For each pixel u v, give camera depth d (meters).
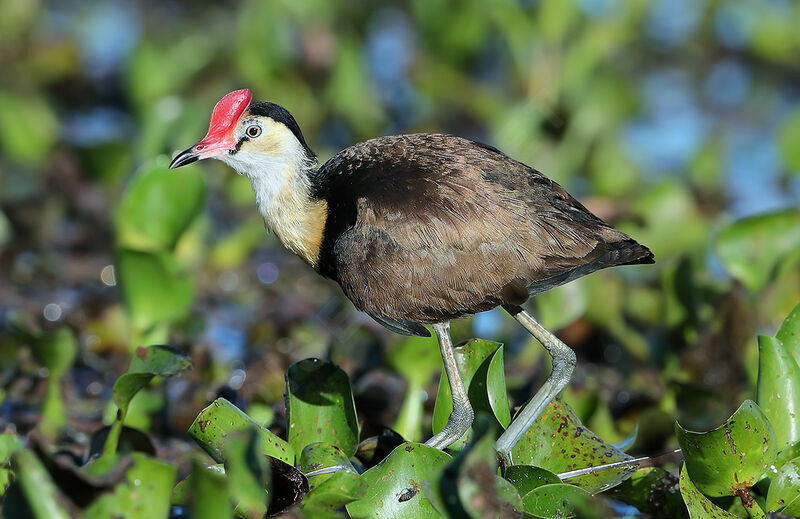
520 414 8.45
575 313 10.87
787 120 16.06
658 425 9.59
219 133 9.31
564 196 8.77
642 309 12.46
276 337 11.98
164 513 6.70
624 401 10.55
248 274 13.95
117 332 11.48
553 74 16.53
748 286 10.94
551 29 16.52
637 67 19.52
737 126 18.00
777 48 19.17
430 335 8.73
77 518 6.52
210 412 7.65
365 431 8.95
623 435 10.01
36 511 6.44
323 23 16.64
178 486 7.27
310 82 16.56
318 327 12.38
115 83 18.30
